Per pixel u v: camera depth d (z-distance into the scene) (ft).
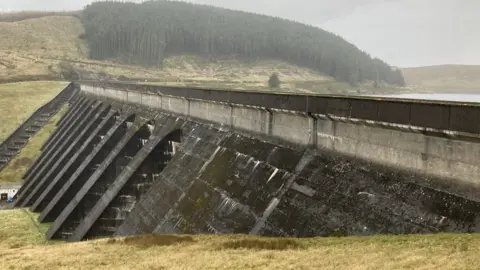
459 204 46.50
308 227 60.49
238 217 73.46
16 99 340.18
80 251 73.46
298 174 69.97
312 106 70.49
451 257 38.81
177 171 102.78
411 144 53.26
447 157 48.65
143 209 101.04
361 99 60.08
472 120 44.34
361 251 46.47
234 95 96.02
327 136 68.64
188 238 72.23
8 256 78.89
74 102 318.65
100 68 549.95
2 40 597.11
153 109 149.69
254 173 79.15
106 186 128.67
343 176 62.18
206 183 88.58
